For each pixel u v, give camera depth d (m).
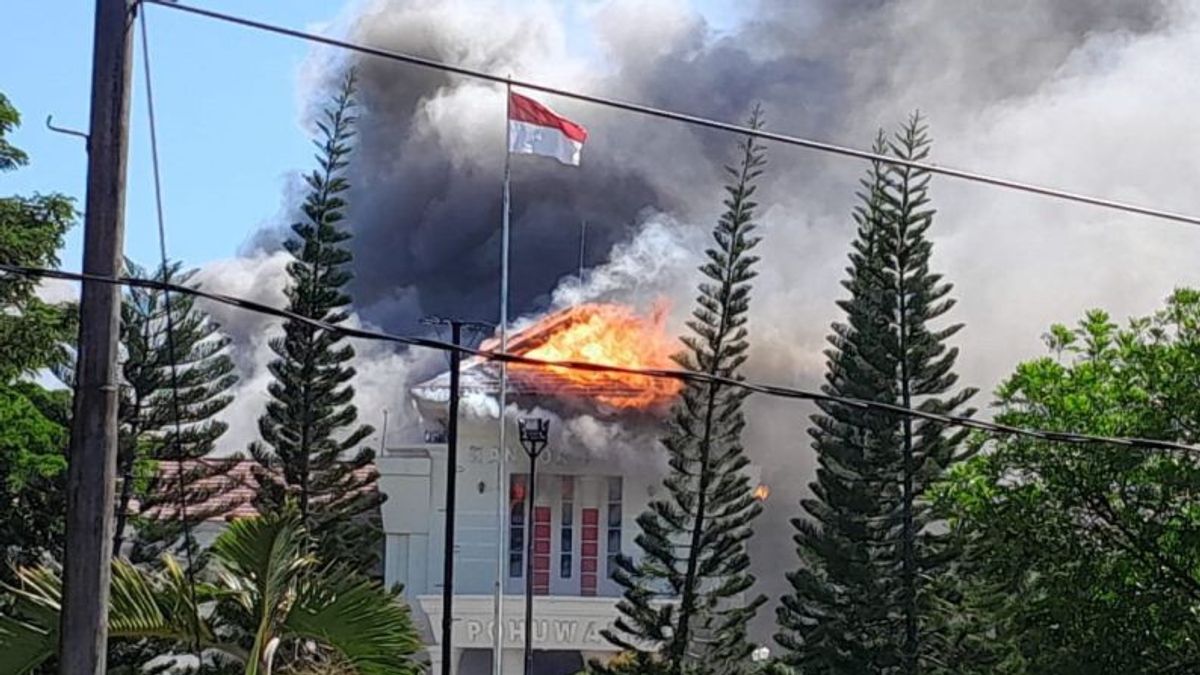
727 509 32.88
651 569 33.03
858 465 32.62
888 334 32.84
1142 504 27.53
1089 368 28.66
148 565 32.00
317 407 33.94
